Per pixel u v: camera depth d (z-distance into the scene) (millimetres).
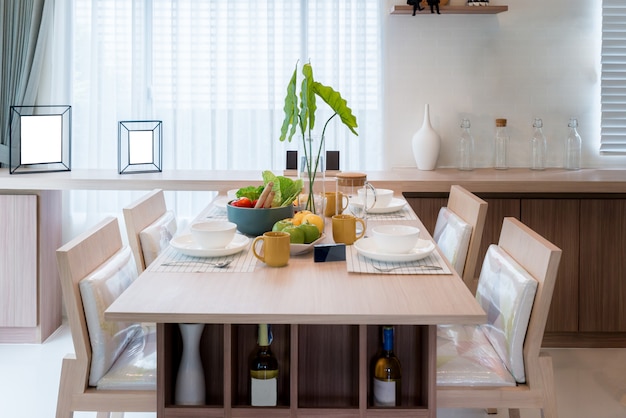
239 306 1816
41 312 3885
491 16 4266
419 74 4305
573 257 3805
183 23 4277
